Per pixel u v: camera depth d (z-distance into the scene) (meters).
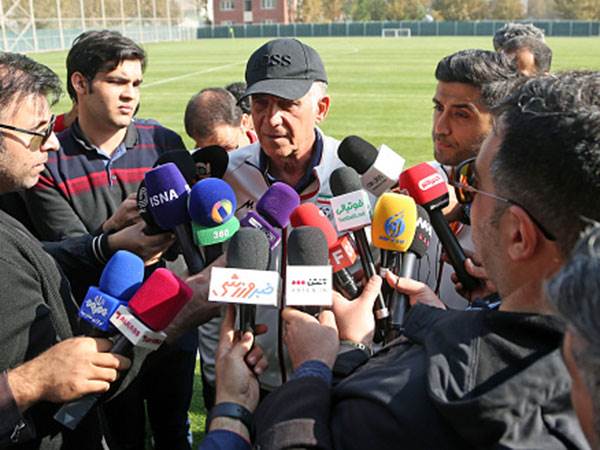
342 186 2.24
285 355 2.39
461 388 1.18
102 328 1.79
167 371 3.20
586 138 1.14
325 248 1.84
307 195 2.72
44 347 1.84
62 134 3.35
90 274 2.53
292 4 80.62
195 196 2.09
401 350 1.42
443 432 1.19
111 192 3.36
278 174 2.77
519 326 1.19
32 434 1.78
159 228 2.34
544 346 1.17
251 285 1.71
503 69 2.56
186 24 65.75
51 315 1.88
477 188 1.36
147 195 2.23
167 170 2.20
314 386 1.46
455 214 2.52
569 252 1.17
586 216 1.14
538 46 4.54
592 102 1.19
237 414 1.58
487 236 1.31
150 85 21.83
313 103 2.65
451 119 2.63
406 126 13.51
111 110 3.27
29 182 2.12
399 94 18.70
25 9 38.66
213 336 2.99
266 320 2.43
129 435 3.18
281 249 2.24
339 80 22.53
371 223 2.08
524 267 1.25
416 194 2.10
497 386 1.13
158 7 56.97
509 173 1.23
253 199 2.80
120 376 1.90
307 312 1.76
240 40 59.00
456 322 1.29
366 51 38.44
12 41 37.34
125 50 3.24
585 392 0.84
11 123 2.01
